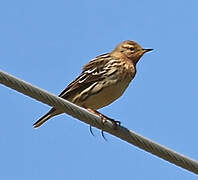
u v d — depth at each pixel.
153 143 13.73
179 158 13.63
